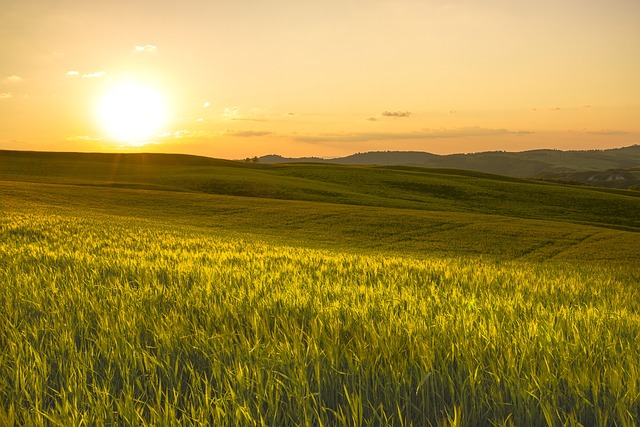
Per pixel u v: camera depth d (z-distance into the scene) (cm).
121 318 577
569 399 373
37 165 9962
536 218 7106
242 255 1600
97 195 5850
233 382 392
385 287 931
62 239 2080
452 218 5591
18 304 649
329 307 655
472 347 464
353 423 349
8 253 1281
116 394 402
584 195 8969
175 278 941
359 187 9162
